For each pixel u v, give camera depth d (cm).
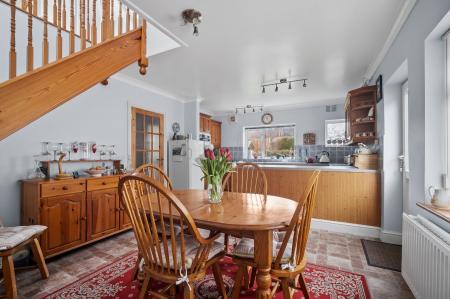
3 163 240
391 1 188
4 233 179
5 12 232
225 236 221
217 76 372
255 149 686
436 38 168
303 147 609
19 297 179
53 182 239
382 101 297
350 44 263
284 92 476
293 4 191
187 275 128
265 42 258
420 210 178
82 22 176
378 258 242
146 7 195
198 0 186
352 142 393
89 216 271
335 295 179
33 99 144
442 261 128
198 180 489
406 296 178
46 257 230
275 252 149
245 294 181
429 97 169
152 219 129
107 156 351
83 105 320
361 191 314
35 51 252
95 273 214
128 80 386
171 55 292
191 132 524
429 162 168
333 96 510
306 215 138
